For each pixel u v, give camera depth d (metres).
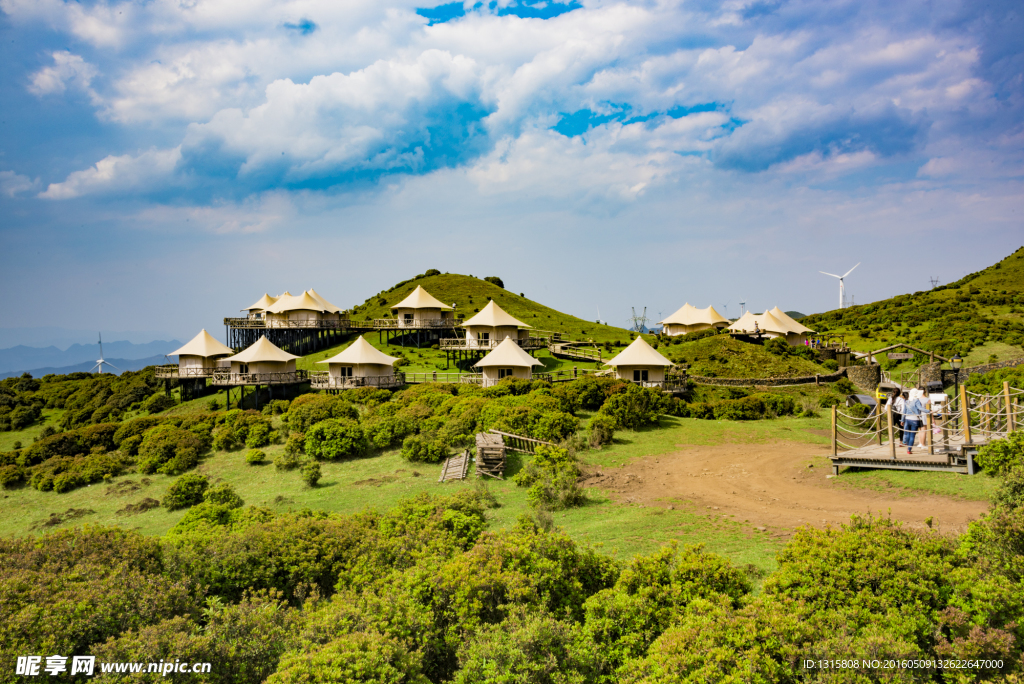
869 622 8.57
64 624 9.67
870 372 56.28
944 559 9.70
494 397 41.47
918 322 95.25
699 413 39.75
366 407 45.84
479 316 68.31
